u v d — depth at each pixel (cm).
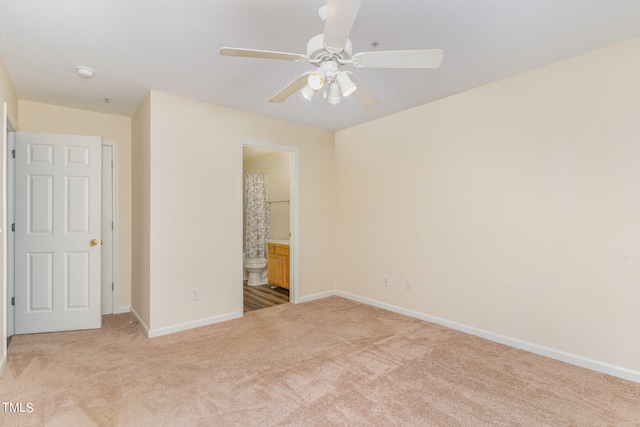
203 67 263
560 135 258
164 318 316
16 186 312
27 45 228
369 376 234
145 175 325
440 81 293
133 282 377
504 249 291
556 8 190
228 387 219
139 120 350
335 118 404
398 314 376
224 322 350
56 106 351
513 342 285
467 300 318
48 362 255
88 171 334
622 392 213
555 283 261
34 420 183
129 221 391
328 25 150
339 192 462
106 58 247
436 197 344
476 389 217
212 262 348
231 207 363
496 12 194
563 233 257
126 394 210
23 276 314
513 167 285
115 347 285
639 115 223
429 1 183
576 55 248
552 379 229
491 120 299
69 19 198
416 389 217
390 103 350
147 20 200
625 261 229
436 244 343
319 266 451
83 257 331
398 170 382
